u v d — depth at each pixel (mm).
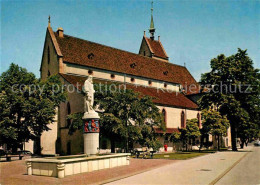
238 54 55812
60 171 18172
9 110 38500
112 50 66312
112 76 60875
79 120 38875
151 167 24391
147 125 42062
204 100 57500
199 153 47188
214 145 71438
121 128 37438
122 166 25266
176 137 55062
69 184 15750
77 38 60688
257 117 57812
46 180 17312
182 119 64812
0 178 18672
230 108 52438
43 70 58844
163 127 43688
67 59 53969
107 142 45750
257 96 54844
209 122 54156
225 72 54062
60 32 57969
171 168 23438
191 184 15117
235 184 15258
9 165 28703
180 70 83875
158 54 85438
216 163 27812
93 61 58562
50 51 56031
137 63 69562
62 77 50781
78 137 45000
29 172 20109
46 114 39594
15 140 40844
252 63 54938
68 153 47406
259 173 20000
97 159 22172
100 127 38719
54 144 49688
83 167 20531
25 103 38562
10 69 41656
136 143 46969
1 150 47594
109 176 18625
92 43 62969
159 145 41812
